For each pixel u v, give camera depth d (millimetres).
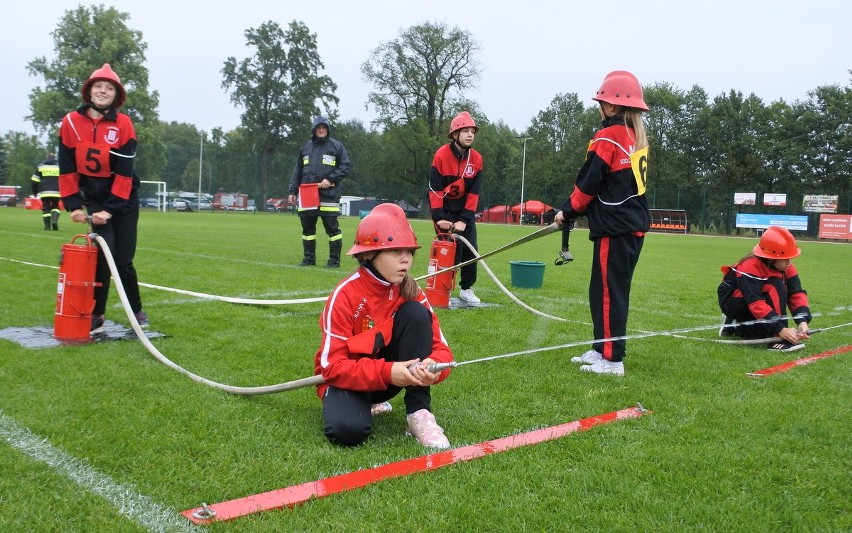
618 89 4445
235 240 16734
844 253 22297
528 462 2768
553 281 9930
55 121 52375
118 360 4250
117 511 2258
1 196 47562
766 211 45500
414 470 2658
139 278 8523
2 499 2320
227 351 4660
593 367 4406
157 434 2965
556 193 62438
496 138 66750
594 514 2318
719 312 7371
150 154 57844
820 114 52875
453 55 56125
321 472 2637
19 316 5660
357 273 3139
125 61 53969
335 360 2965
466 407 3539
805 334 5242
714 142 57000
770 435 3174
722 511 2359
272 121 68188
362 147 72938
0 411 3211
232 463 2693
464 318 6332
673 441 3070
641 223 4422
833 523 2314
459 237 7012
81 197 5066
